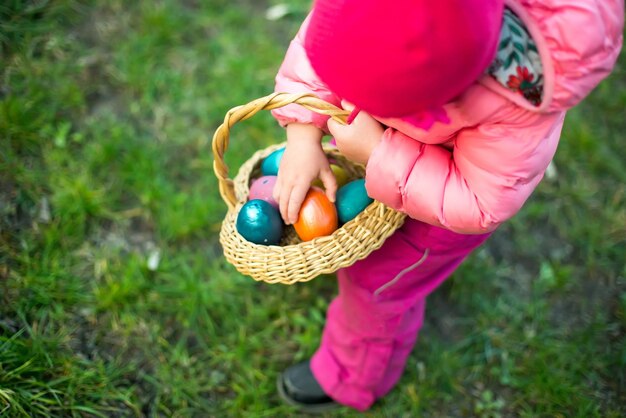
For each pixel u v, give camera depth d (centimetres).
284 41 284
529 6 106
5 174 214
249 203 142
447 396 199
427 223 138
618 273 229
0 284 193
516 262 232
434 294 222
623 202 248
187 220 222
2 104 225
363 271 155
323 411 193
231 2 293
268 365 201
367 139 126
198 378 194
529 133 112
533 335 213
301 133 139
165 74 261
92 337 193
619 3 107
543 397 197
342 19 97
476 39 95
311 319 212
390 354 176
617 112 273
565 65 105
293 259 131
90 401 179
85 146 234
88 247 212
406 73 96
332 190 142
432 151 124
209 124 252
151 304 203
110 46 263
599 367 205
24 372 174
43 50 253
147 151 238
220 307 208
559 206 246
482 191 118
